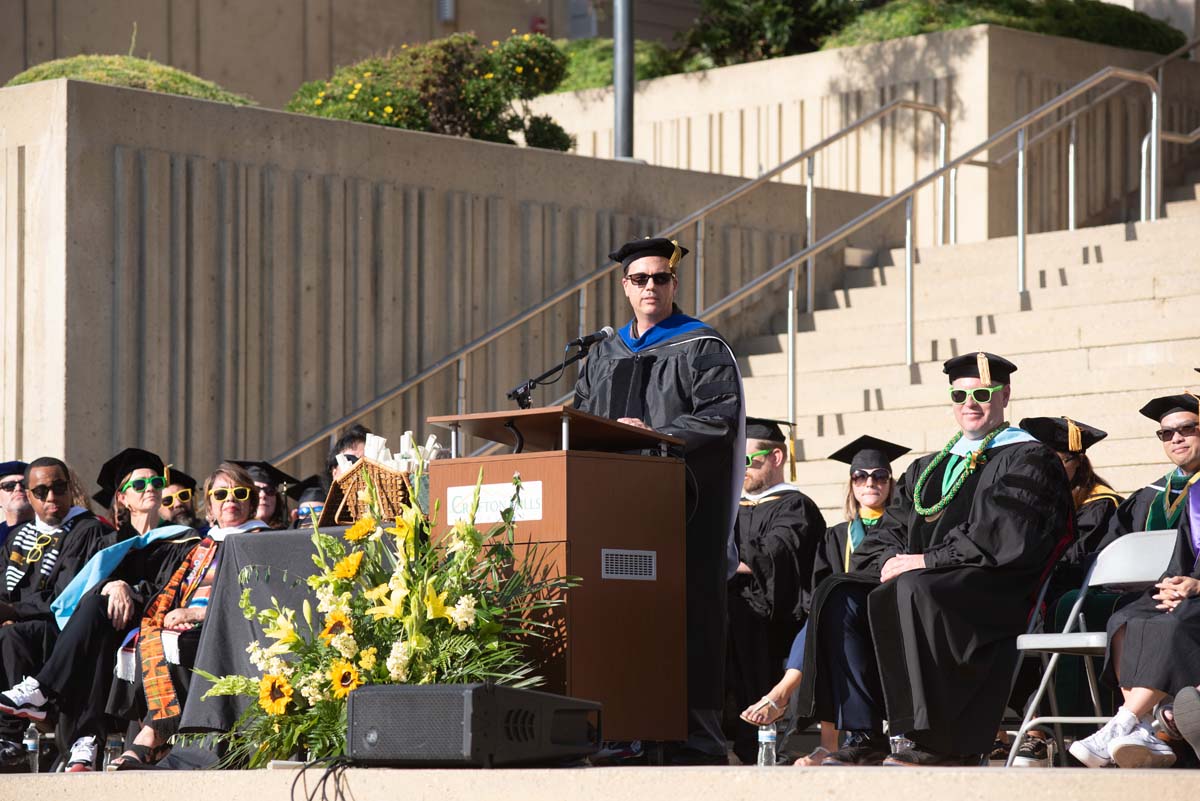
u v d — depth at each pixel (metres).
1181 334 26.94
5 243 27.38
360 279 29.88
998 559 16.56
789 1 43.56
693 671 16.22
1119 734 15.09
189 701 16.97
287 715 15.40
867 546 18.92
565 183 32.53
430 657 14.78
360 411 29.41
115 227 27.30
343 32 46.09
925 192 38.69
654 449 16.05
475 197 31.38
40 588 22.33
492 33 48.75
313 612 16.38
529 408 17.08
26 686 20.70
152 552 22.03
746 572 21.89
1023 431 17.69
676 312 17.56
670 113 43.41
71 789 15.66
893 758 16.31
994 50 38.19
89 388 26.86
